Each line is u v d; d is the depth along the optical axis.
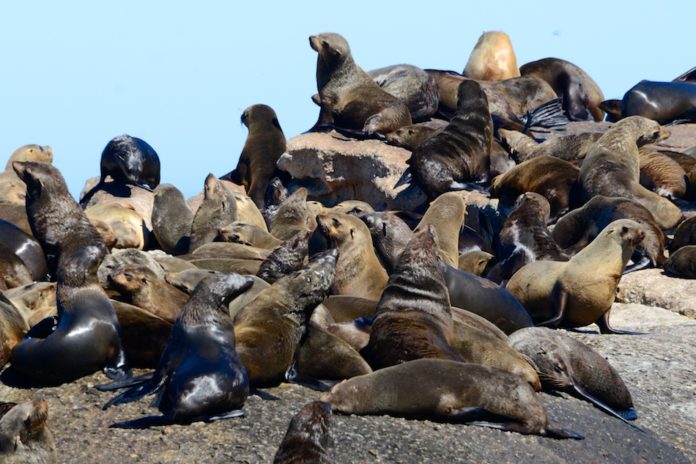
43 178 49.41
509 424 38.91
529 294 57.47
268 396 38.47
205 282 38.16
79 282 40.41
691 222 69.19
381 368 41.91
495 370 39.31
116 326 40.16
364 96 96.44
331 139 95.88
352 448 35.53
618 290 65.81
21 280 57.12
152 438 35.09
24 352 39.53
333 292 53.50
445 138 84.25
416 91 101.44
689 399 47.22
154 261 50.06
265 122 101.06
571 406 43.19
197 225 71.50
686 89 99.81
